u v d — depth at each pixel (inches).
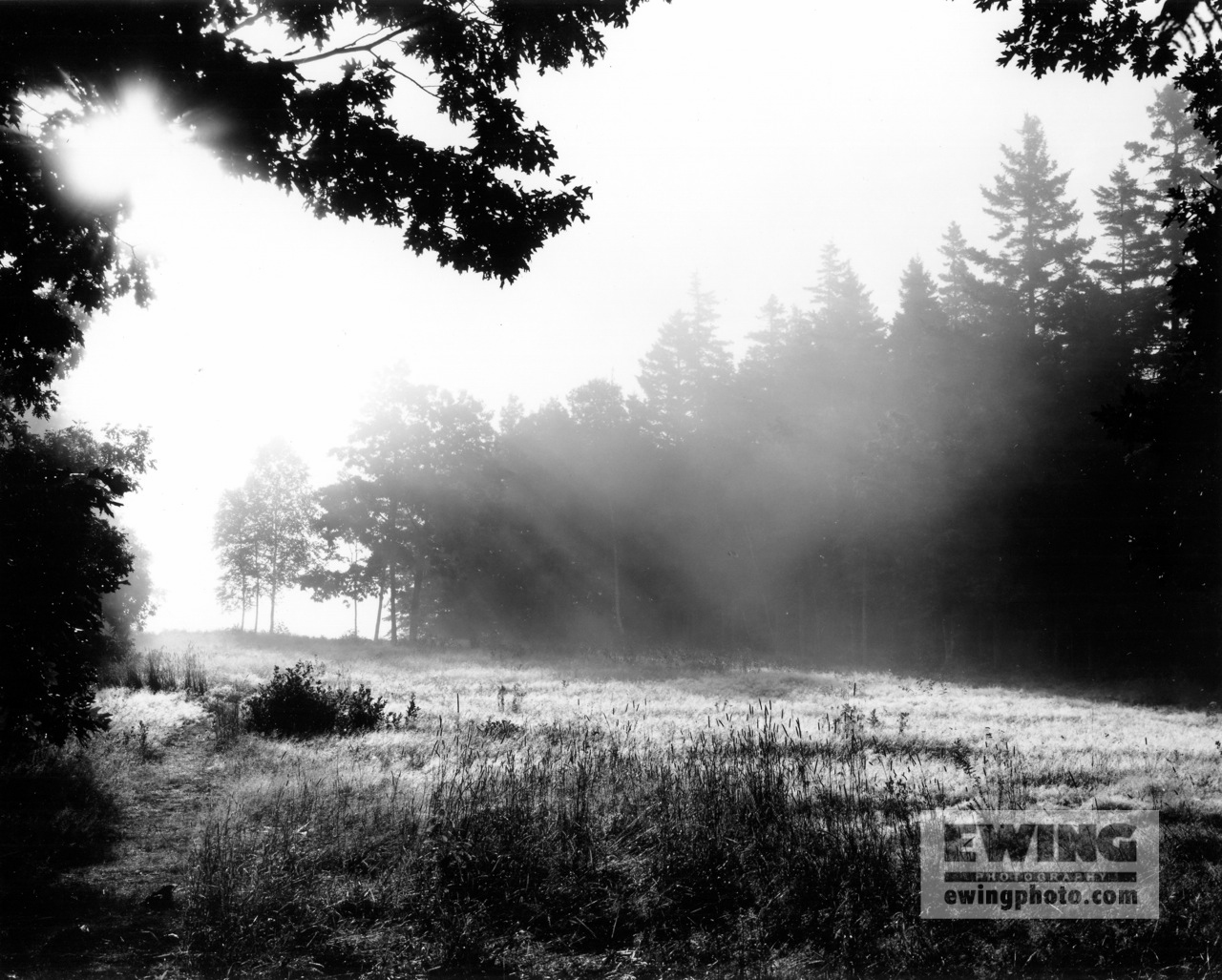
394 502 2423.7
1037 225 2084.2
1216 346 443.5
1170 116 1924.2
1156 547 490.9
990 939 221.8
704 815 288.4
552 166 378.9
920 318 2111.2
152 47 305.7
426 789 350.3
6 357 437.1
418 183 363.9
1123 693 1162.6
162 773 448.1
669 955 219.8
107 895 267.4
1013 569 1688.0
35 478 464.4
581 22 362.9
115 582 485.7
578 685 1059.9
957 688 1148.5
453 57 364.5
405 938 226.5
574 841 270.8
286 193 361.1
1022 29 365.7
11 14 293.3
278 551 2450.8
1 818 347.6
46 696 445.1
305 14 349.1
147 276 447.5
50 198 364.8
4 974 208.1
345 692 695.1
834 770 413.1
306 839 281.7
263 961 215.5
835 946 221.3
